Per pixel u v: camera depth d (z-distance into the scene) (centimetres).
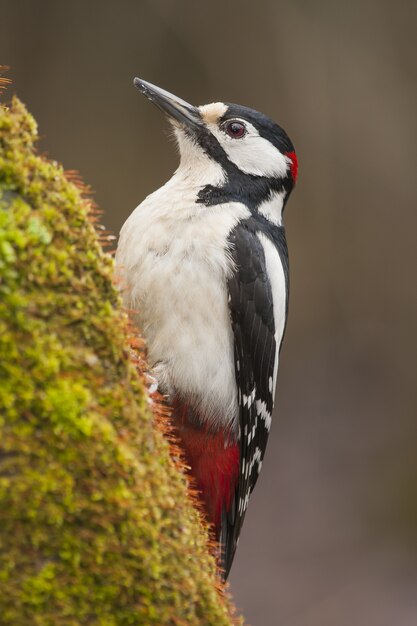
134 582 314
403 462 1559
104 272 348
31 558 300
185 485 425
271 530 1481
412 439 1595
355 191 1578
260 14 1486
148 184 1530
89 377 329
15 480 301
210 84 1493
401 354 1656
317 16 1509
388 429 1616
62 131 1500
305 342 1639
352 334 1642
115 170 1518
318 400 1628
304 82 1509
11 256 319
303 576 1396
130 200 1527
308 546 1455
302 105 1516
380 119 1544
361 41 1525
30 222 328
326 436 1602
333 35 1516
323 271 1608
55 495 304
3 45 1472
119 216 1521
